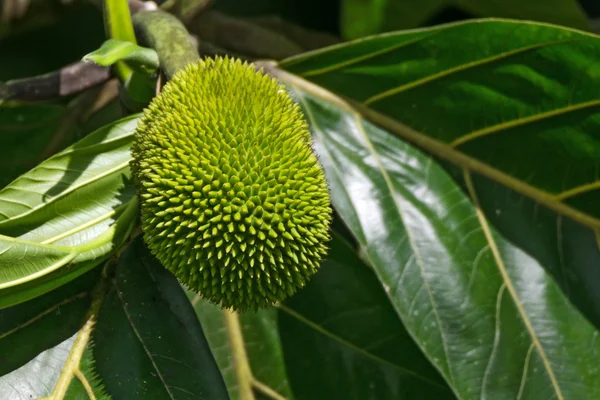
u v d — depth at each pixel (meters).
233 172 0.76
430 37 0.89
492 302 0.90
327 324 0.91
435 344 0.88
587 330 0.91
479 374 0.88
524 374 0.88
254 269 0.75
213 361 0.84
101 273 0.84
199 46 0.91
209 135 0.76
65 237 0.80
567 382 0.89
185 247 0.75
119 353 0.83
